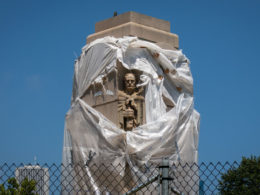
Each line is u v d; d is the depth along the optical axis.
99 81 16.45
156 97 16.22
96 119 16.33
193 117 17.39
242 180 10.67
